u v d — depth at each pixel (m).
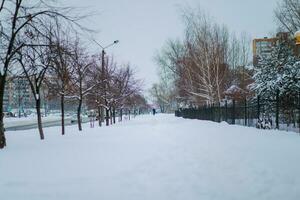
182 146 12.31
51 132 25.89
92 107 42.50
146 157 9.98
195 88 41.94
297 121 18.11
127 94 43.50
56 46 15.42
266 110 20.45
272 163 8.14
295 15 30.50
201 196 5.79
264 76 24.30
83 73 27.19
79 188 6.48
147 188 6.40
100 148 12.52
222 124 25.30
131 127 27.06
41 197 5.92
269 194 5.80
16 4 14.41
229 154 9.76
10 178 7.37
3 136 13.73
